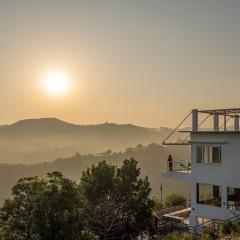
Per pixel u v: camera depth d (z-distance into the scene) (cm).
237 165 2794
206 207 2956
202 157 3016
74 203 2192
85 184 2864
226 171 2850
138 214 2864
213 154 2947
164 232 3002
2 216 2180
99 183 2862
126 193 2908
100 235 2709
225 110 2880
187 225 3042
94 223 2717
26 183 2216
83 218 2544
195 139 3048
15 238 2148
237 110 2859
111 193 2870
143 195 2945
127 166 2978
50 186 2144
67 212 2122
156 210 3753
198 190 3034
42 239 2069
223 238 2138
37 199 2092
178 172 3164
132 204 2869
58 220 2091
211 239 2259
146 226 2903
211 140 2945
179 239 2441
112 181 2906
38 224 2066
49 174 2239
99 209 2714
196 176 3034
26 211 2173
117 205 2795
